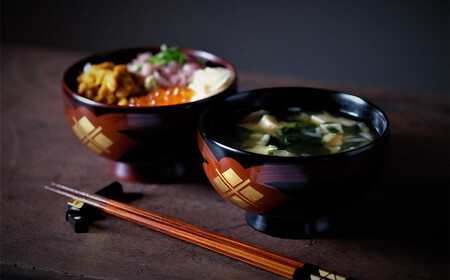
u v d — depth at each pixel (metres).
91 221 0.59
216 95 0.61
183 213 0.59
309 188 0.51
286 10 1.30
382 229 0.56
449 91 1.30
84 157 0.68
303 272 0.51
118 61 0.70
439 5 1.22
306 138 0.56
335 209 0.53
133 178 0.63
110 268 0.54
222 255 0.55
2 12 1.41
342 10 1.28
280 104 0.61
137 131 0.60
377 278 0.52
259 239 0.56
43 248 0.56
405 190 0.61
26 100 0.79
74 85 0.66
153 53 0.71
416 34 1.27
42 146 0.70
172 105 0.59
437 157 0.65
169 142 0.60
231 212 0.59
